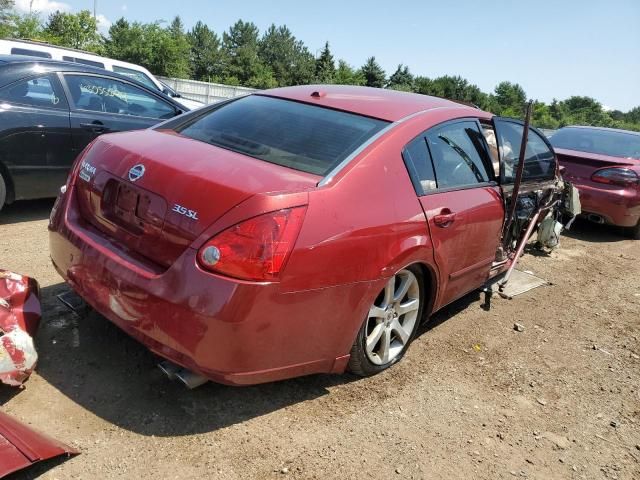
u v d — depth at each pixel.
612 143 8.27
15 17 39.34
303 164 2.81
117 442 2.52
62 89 5.46
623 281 6.05
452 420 3.07
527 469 2.78
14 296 2.97
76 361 3.04
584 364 3.98
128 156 2.82
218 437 2.64
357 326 2.84
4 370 2.62
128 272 2.56
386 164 2.96
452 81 86.56
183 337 2.38
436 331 4.14
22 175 5.18
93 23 42.12
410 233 2.99
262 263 2.34
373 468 2.61
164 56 47.50
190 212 2.45
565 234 7.89
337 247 2.57
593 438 3.12
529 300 5.07
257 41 114.31
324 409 2.97
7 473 2.02
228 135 3.12
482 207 3.71
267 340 2.45
